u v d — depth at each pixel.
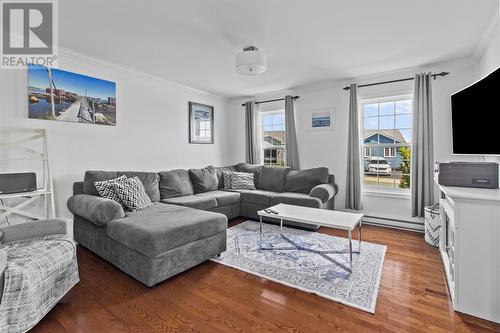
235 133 5.59
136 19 2.30
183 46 2.87
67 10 2.15
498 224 1.68
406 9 2.15
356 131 4.02
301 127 4.74
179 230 2.20
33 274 1.54
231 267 2.45
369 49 2.98
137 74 3.78
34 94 2.77
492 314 1.68
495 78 2.06
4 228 1.90
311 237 3.27
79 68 3.14
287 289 2.06
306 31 2.54
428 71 3.55
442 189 2.20
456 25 2.43
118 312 1.76
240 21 2.34
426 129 3.45
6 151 2.60
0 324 1.41
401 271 2.35
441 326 1.62
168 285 2.12
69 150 3.07
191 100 4.73
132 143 3.75
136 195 2.98
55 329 1.59
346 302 1.87
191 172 4.23
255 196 4.05
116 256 2.33
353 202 4.07
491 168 2.17
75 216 2.96
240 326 1.62
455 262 1.78
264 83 4.41
